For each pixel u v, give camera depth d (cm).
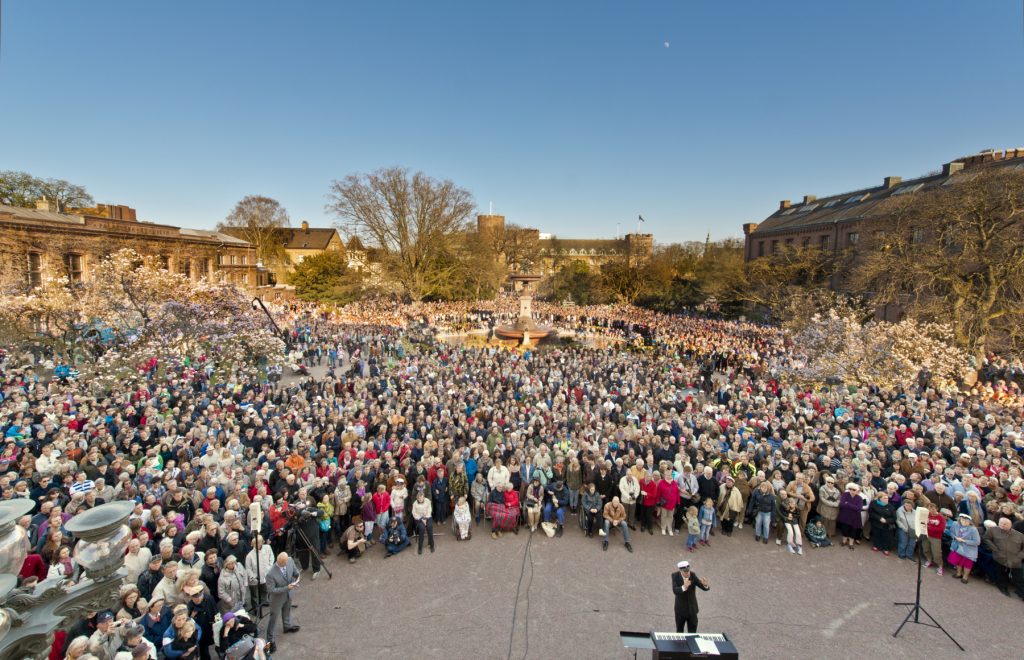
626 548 1212
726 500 1273
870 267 3247
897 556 1183
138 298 3025
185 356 2609
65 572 786
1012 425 1625
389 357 3203
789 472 1297
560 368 2672
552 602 1002
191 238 4759
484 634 909
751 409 1877
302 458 1302
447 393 2028
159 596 785
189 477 1173
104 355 2319
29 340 2605
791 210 7075
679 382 2541
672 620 949
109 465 1220
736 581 1078
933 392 2066
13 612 405
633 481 1273
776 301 4525
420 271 6134
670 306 6294
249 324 3167
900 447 1544
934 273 2955
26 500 430
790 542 1198
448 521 1346
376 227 5922
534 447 1402
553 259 11119
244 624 734
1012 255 2769
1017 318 2803
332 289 6216
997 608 980
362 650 868
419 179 5950
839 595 1028
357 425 1620
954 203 2912
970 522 1065
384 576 1094
